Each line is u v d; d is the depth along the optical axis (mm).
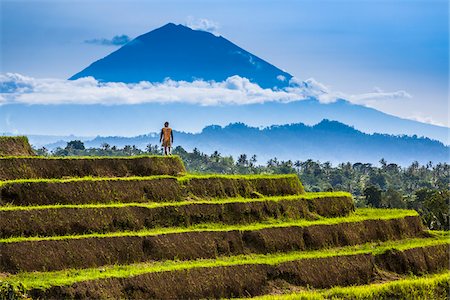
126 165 53000
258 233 49156
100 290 38406
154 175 53500
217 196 53781
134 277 39875
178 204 49062
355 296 44781
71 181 47750
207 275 42562
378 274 50625
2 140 52000
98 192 48375
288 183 59031
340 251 51500
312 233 52031
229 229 48188
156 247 44531
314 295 42969
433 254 55062
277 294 44156
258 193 56406
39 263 40438
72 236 42656
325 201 58344
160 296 40250
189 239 45969
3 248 40062
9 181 46250
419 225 61906
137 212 47000
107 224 45500
